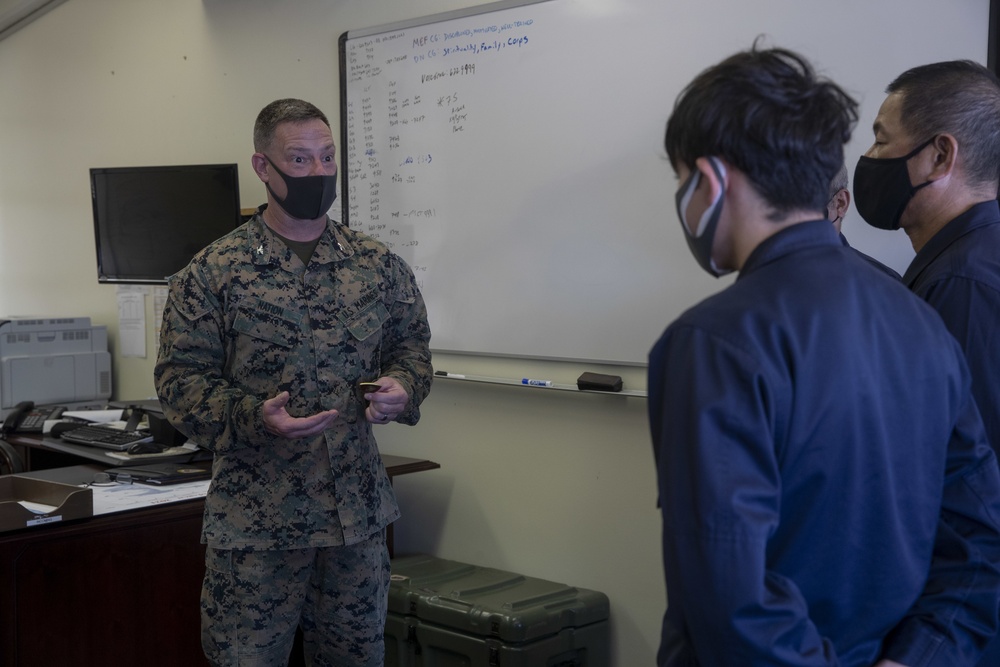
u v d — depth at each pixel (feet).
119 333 14.73
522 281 9.31
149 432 10.07
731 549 2.85
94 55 14.89
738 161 3.16
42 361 13.16
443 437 10.25
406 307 7.09
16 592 6.98
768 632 2.84
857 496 3.14
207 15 12.74
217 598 6.41
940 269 4.73
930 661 3.30
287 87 11.71
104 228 11.53
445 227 9.92
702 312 3.15
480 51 9.52
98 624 7.44
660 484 3.12
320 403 6.44
